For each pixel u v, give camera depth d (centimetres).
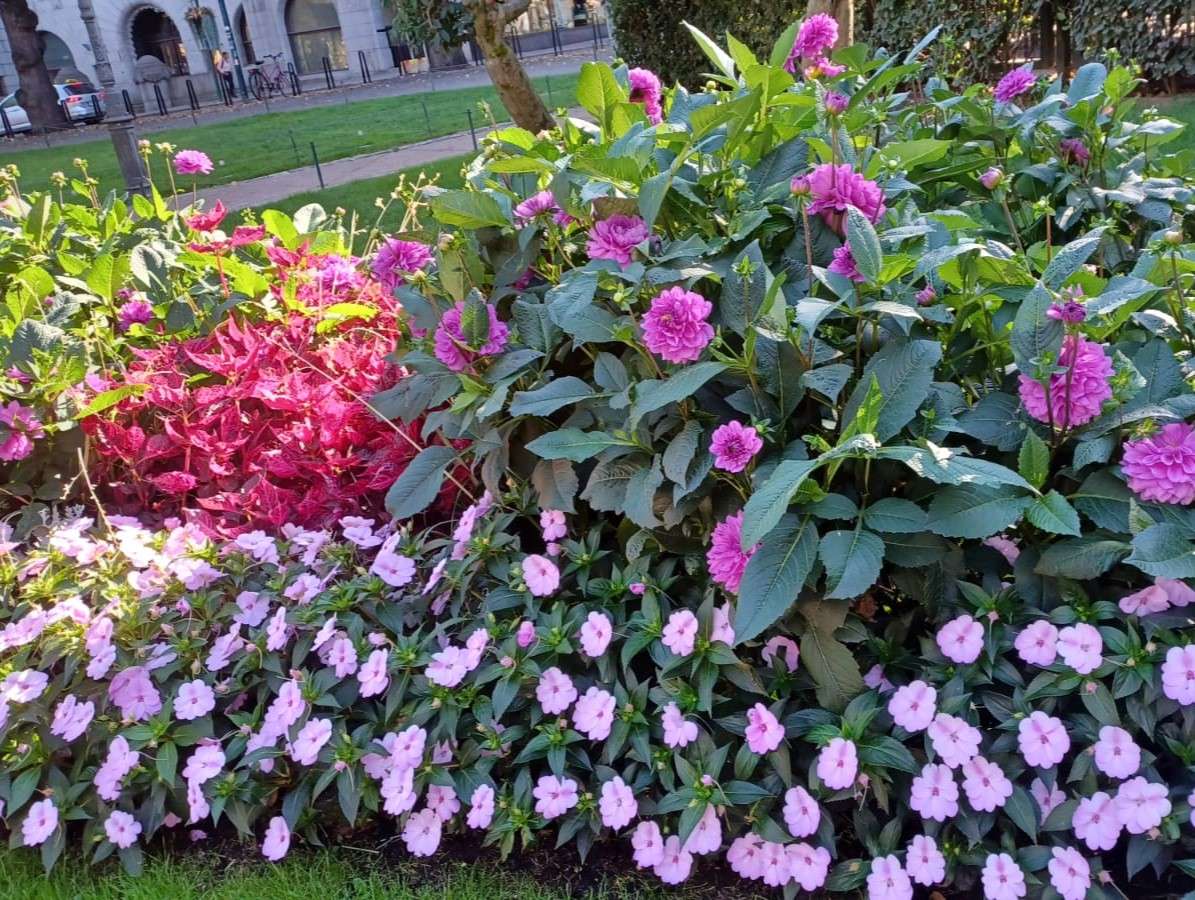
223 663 232
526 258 254
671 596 221
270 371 325
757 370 201
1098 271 289
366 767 215
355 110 2003
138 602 247
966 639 185
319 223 416
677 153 255
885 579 211
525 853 214
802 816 183
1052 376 182
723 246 222
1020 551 200
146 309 339
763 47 932
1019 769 181
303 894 210
